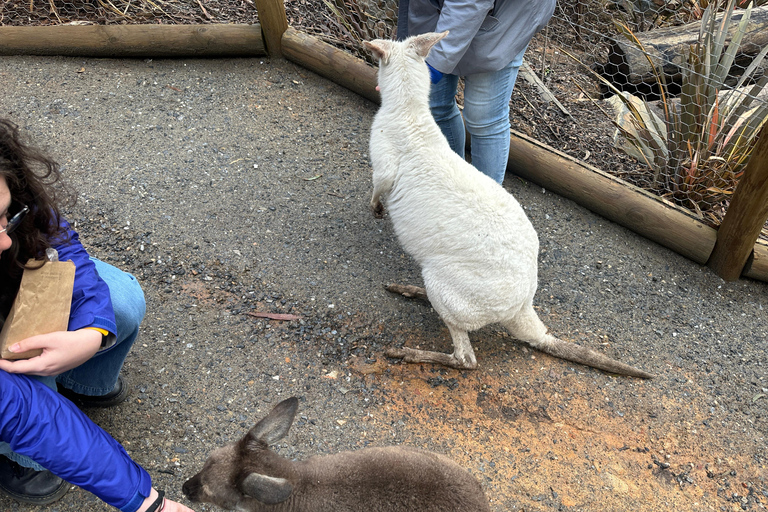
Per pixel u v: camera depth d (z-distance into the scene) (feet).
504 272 8.96
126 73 16.14
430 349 10.34
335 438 8.76
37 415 5.31
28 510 7.37
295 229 12.36
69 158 13.23
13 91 14.98
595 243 12.98
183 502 7.71
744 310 11.76
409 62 9.79
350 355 10.06
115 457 5.78
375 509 6.55
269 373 9.56
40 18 17.01
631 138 14.16
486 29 10.19
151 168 13.26
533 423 9.34
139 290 7.88
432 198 9.33
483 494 6.98
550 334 10.80
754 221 11.26
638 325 11.25
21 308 5.61
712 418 9.66
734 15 16.22
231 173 13.48
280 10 16.28
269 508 6.73
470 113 11.53
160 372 9.31
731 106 13.26
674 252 12.89
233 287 10.95
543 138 15.20
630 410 9.67
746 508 8.47
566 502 8.30
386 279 11.53
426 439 8.90
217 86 16.07
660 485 8.65
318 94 16.33
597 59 18.44
